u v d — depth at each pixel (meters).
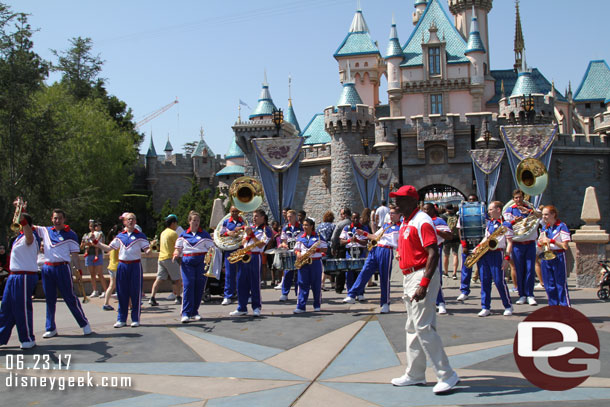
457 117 42.12
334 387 5.97
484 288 9.77
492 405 5.21
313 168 48.94
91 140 54.59
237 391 5.91
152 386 6.14
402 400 5.46
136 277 9.63
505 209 11.16
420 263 5.85
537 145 15.98
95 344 8.26
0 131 40.22
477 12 66.94
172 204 78.00
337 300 12.49
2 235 38.62
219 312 11.01
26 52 42.03
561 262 9.68
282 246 12.36
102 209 56.00
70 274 8.94
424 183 42.41
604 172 45.50
